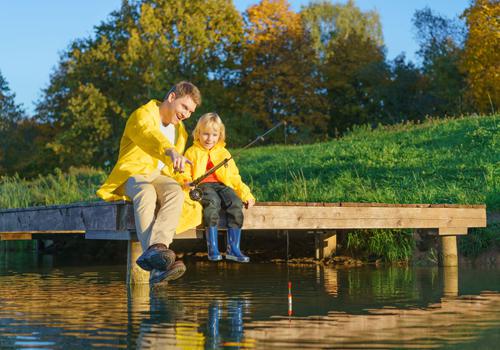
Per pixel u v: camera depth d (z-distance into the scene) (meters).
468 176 13.09
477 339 3.49
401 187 12.88
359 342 3.45
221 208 6.13
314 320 4.20
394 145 16.94
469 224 9.16
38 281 7.14
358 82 44.66
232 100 40.69
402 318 4.24
